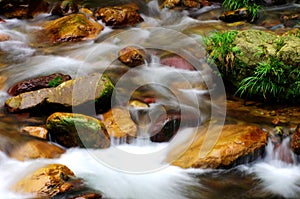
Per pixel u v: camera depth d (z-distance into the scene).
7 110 7.14
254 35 7.43
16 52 8.20
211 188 6.53
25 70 7.83
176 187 6.53
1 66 7.91
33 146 6.72
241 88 7.27
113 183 6.51
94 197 6.36
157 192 6.48
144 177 6.59
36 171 6.43
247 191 6.52
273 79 7.20
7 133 6.87
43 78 7.44
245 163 6.69
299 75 7.14
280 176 6.66
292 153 6.79
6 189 6.39
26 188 6.35
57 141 6.82
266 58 7.21
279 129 6.88
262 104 7.28
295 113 7.14
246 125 6.97
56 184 6.36
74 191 6.39
